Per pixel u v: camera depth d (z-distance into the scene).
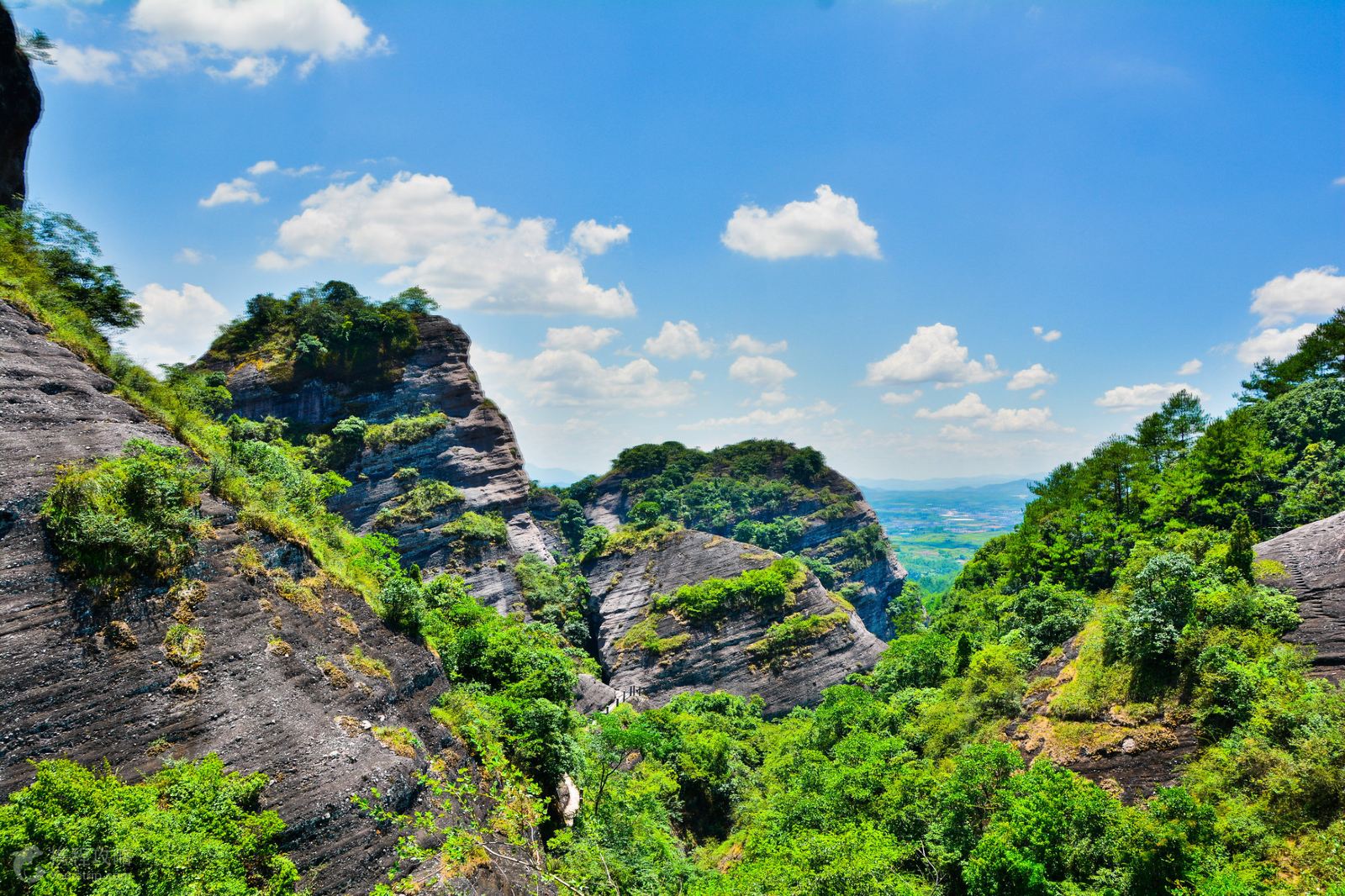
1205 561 43.75
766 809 53.66
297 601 32.00
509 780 30.23
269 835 23.64
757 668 94.88
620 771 60.97
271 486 36.69
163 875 19.77
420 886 26.39
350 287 126.31
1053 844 30.83
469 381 125.69
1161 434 67.19
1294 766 30.39
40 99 52.16
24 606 23.89
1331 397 61.03
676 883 41.59
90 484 26.81
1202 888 26.38
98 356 34.56
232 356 116.88
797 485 174.62
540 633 93.38
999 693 47.00
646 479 179.62
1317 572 39.66
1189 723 36.03
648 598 108.62
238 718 26.31
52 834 18.66
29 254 36.53
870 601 154.62
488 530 109.25
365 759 28.02
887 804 40.00
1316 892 26.28
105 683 24.22
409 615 38.56
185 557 28.45
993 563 92.06
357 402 118.56
